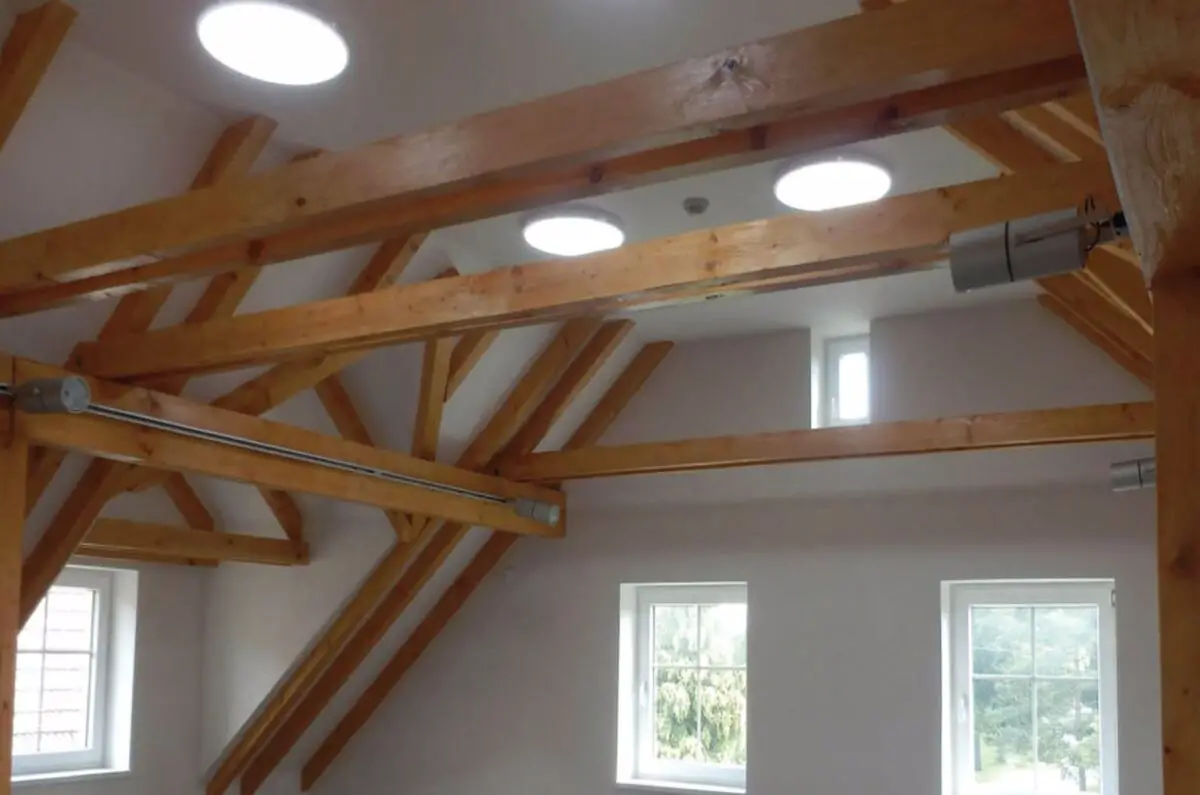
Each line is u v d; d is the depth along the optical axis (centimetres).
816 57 182
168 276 294
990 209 276
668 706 599
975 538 514
